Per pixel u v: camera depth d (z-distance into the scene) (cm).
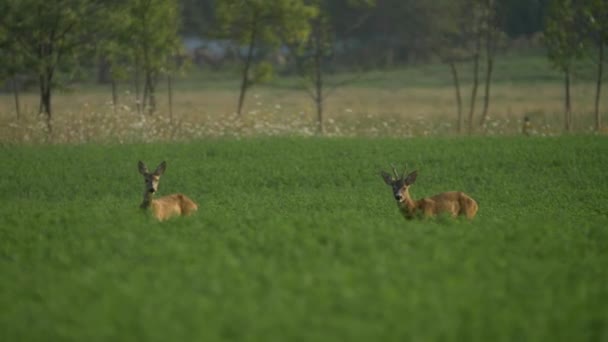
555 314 3981
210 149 13188
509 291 4403
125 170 11325
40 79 15912
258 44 19825
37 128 14350
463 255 5162
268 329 3828
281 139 14425
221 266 4841
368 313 4009
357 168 11475
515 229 6094
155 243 5622
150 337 3781
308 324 3891
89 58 16612
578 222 7031
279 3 17650
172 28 17538
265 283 4500
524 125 15975
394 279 4534
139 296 4322
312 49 19325
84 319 4031
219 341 3712
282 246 5362
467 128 17750
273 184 10631
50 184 10281
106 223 6488
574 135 14800
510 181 10562
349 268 4750
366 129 16862
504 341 3675
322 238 5609
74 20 15550
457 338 3712
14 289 4600
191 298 4278
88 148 13425
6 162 11850
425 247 5309
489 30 18500
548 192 9550
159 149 13262
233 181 10650
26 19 15275
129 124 14812
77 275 4803
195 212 7681
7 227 6388
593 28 17250
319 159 12269
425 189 10212
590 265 5028
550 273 4778
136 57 16950
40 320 4075
